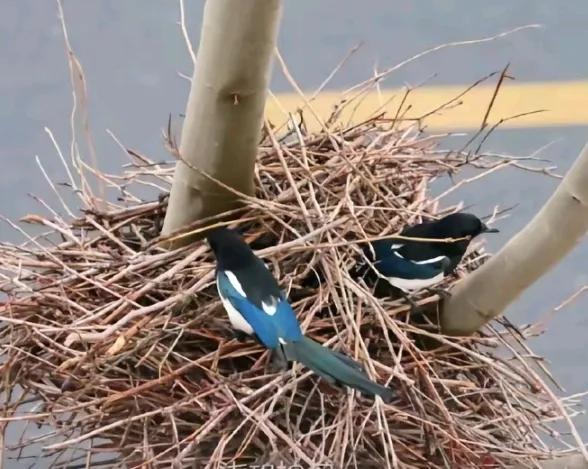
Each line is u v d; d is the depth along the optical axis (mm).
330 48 11234
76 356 4527
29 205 9781
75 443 4492
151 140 10328
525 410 4824
